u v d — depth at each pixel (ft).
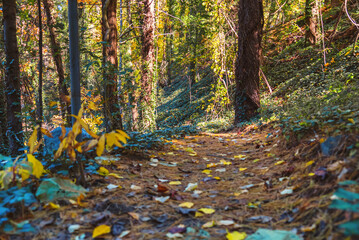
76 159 8.07
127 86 16.28
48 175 7.70
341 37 36.83
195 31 55.06
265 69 41.09
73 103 8.86
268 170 9.47
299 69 38.47
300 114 12.78
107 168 9.80
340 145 7.29
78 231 5.65
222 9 35.96
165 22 68.85
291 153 9.95
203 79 69.82
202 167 11.48
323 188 6.12
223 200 7.38
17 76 18.31
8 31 18.08
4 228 5.41
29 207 6.48
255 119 25.68
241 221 6.02
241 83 27.61
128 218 6.24
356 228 3.24
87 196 7.32
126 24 48.39
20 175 7.29
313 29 40.55
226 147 16.38
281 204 6.52
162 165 11.42
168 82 95.45
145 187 8.41
